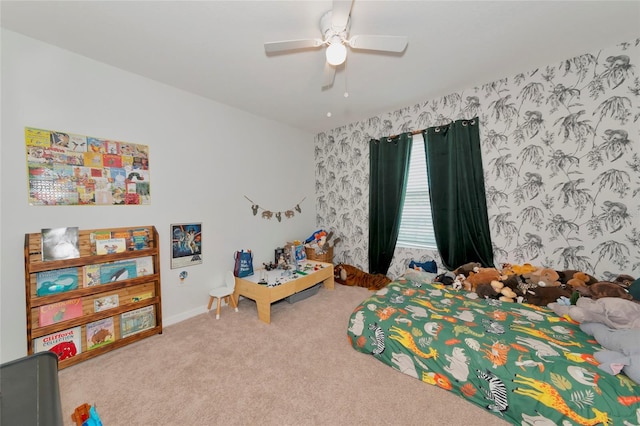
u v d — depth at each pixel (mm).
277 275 2986
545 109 2283
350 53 1995
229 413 1412
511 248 2512
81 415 951
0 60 1652
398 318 1887
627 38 1896
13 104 1701
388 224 3340
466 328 1693
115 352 1977
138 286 2188
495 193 2580
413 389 1591
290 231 3809
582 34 1837
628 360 1220
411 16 1614
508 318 1846
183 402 1487
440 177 2867
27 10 1492
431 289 2480
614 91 2002
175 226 2520
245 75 2295
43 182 1812
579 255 2186
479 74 2381
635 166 1948
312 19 1619
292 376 1706
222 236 2928
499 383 1393
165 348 2035
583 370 1271
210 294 2695
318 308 2803
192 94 2643
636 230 1959
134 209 2248
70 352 1816
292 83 2455
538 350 1442
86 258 1878
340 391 1574
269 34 1757
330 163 4016
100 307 1981
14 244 1712
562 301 1992
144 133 2307
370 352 1919
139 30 1694
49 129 1832
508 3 1525
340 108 3123
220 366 1812
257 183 3324
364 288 3447
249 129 3215
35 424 627
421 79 2449
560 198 2254
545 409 1258
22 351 1750
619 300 1563
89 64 2004
